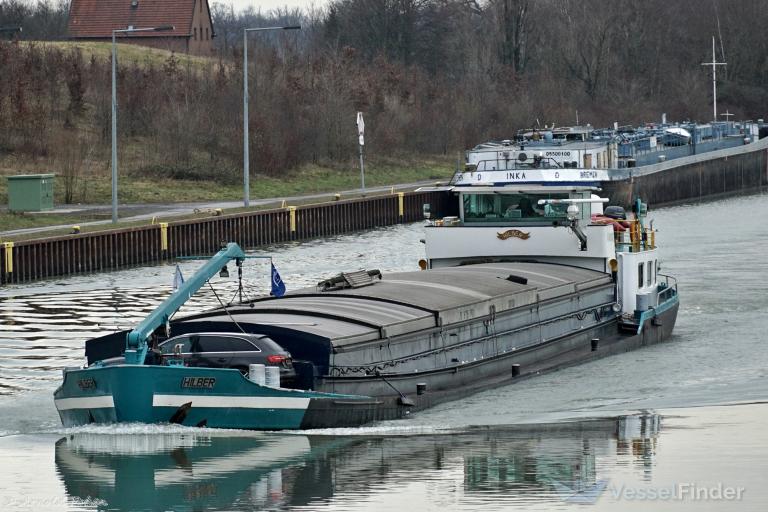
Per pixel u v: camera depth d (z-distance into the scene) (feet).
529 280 216.13
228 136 569.64
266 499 141.69
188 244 412.77
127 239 389.60
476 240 238.68
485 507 138.82
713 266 361.71
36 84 588.50
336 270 370.53
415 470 152.87
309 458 157.69
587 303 226.58
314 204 474.90
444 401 184.85
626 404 188.96
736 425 175.83
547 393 194.59
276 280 195.72
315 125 611.47
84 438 164.76
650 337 239.71
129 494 143.64
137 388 160.66
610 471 152.66
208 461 155.53
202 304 303.89
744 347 236.02
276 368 163.43
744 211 564.71
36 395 197.47
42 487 147.64
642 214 253.24
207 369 161.07
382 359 175.52
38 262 360.28
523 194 242.58
